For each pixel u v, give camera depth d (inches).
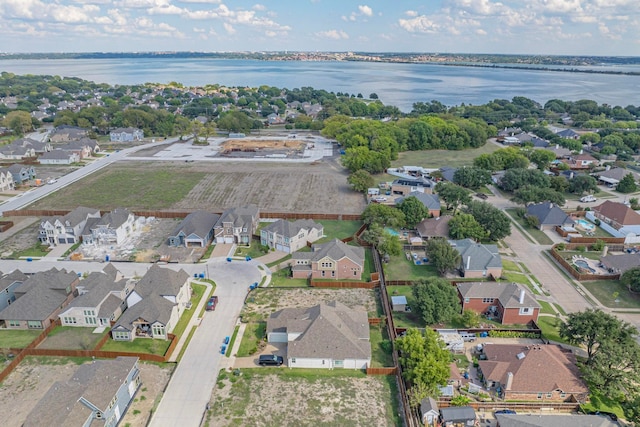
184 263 3846.0
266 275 3659.0
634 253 3737.7
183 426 2139.5
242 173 6594.5
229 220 4237.2
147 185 5984.3
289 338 2706.7
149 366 2566.4
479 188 5979.3
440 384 2330.2
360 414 2226.9
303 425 2150.6
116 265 3777.1
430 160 7613.2
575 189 5674.2
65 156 7071.9
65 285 3203.7
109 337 2834.6
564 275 3668.8
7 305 3181.6
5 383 2418.8
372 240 4055.1
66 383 2140.7
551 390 2304.4
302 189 5871.1
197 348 2731.3
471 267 3558.1
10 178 5772.6
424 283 3046.3
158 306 2874.0
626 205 4771.2
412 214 4446.4
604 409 2266.2
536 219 4628.4
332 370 2556.6
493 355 2556.6
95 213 4564.5
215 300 3216.0
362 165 6505.9
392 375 2516.0
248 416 2202.3
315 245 3944.4
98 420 2037.4
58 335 2871.6
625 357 2319.1
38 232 4443.9
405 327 2942.9
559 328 2780.5
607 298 3316.9
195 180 6225.4
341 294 3376.0
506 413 2196.1
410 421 2122.3
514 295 2989.7
